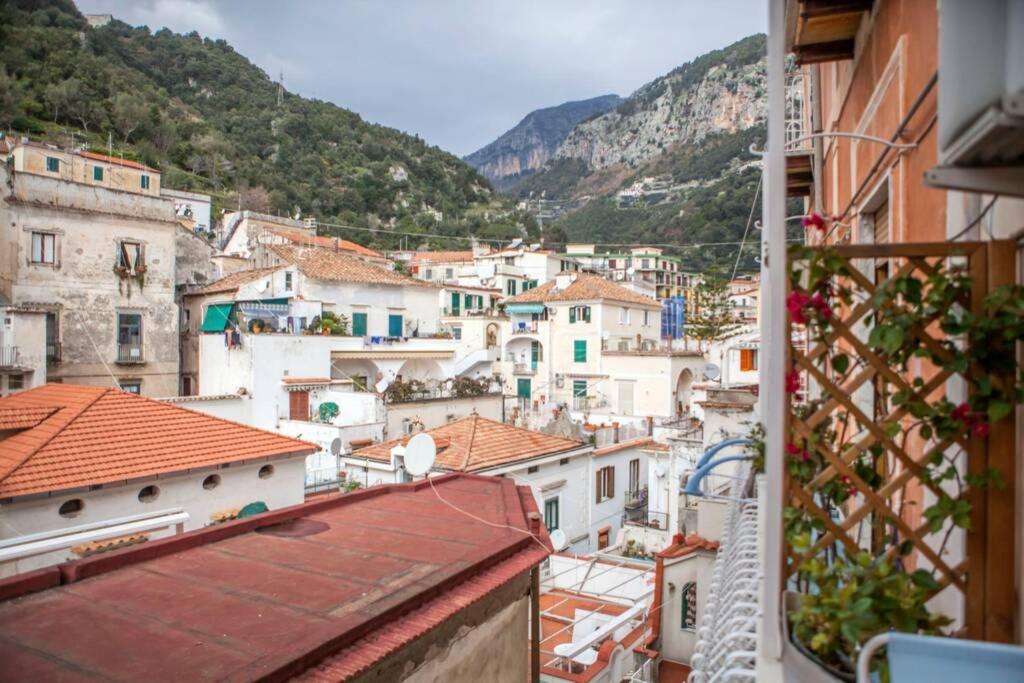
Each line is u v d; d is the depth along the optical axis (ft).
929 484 10.18
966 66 7.03
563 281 167.84
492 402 124.16
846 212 22.91
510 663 29.14
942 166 8.02
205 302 130.93
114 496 49.62
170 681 16.02
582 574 61.11
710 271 171.42
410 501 35.55
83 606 20.97
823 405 11.32
